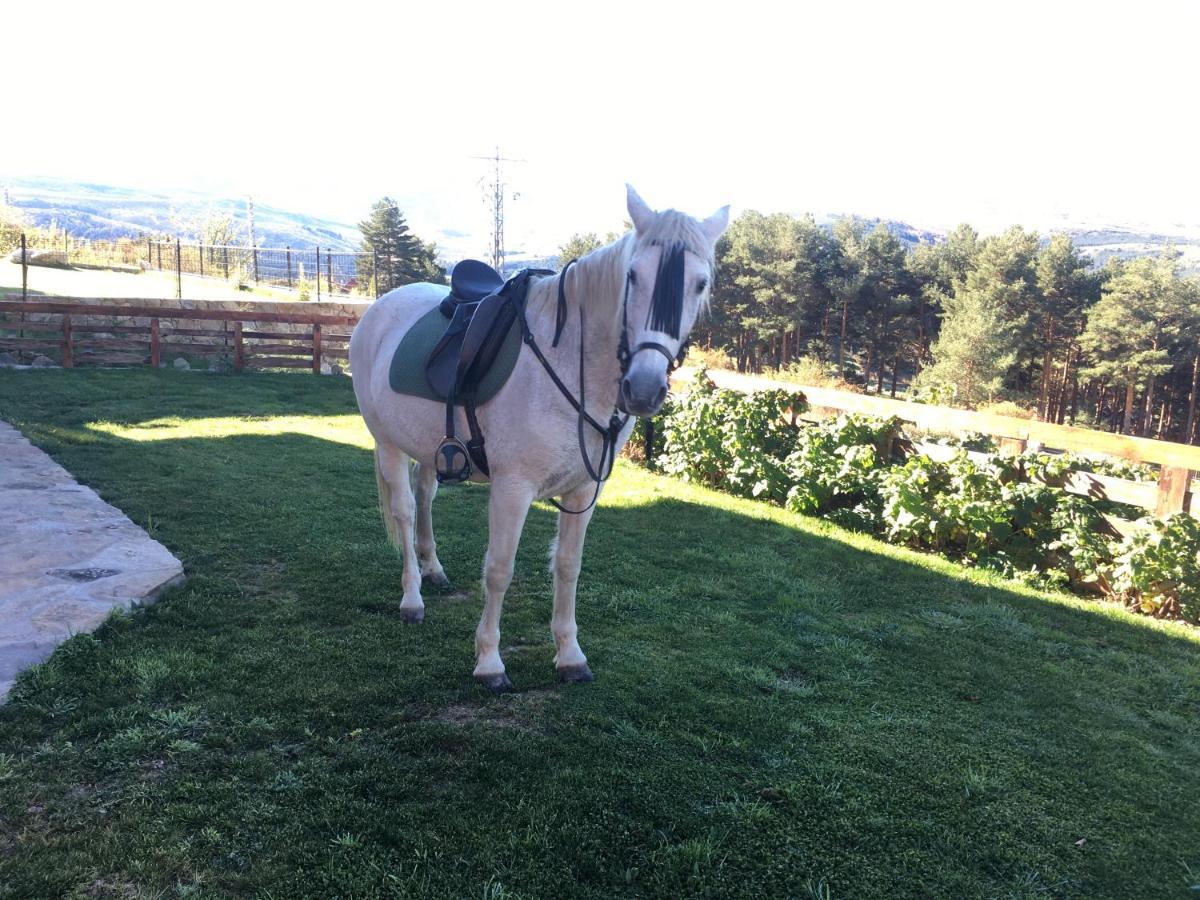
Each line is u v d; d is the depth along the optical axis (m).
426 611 4.12
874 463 7.21
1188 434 48.00
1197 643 4.66
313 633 3.73
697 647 3.96
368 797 2.56
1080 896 2.39
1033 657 4.22
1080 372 49.78
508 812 2.54
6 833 2.29
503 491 3.14
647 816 2.58
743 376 9.48
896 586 5.22
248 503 5.75
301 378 12.86
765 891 2.30
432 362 3.36
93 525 4.84
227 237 62.44
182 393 10.68
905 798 2.80
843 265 53.44
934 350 47.25
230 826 2.38
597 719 3.14
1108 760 3.20
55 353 12.53
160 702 3.03
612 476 7.93
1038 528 6.06
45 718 2.85
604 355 2.93
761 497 7.41
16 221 39.94
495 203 58.50
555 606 3.47
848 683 3.71
